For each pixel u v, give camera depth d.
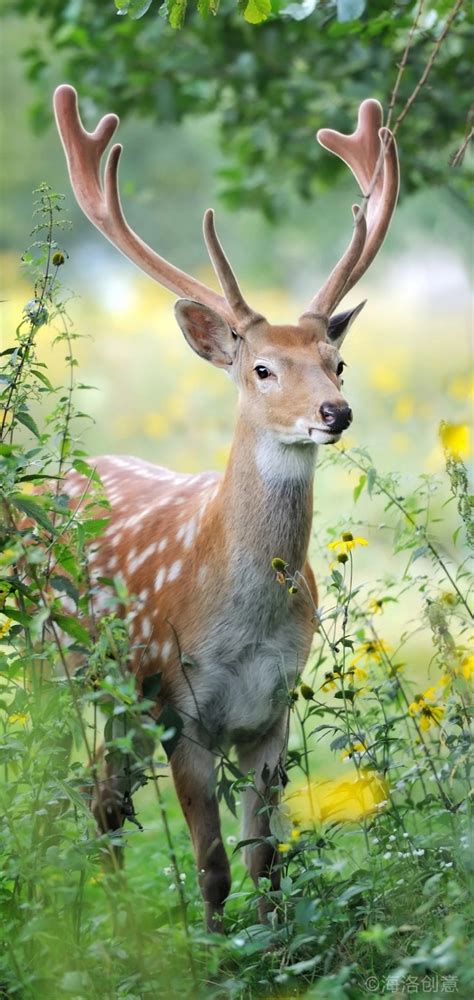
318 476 20.98
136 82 16.11
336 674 8.42
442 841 8.19
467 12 12.27
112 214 10.02
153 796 12.77
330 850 8.68
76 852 7.19
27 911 7.38
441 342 34.25
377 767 8.27
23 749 7.46
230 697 9.29
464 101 14.64
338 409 8.62
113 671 7.36
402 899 7.79
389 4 12.38
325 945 7.73
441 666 8.47
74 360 8.38
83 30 16.16
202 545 9.34
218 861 9.04
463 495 8.60
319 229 47.03
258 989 7.58
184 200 49.69
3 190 48.62
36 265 8.32
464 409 24.22
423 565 16.58
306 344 9.16
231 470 9.23
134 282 45.97
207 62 15.75
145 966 7.20
